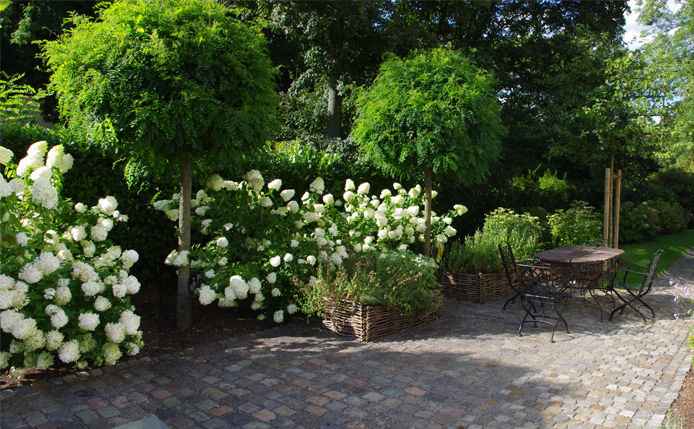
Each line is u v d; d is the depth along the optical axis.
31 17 13.06
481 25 12.38
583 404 3.27
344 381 3.62
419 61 6.05
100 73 3.83
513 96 12.71
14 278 3.22
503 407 3.22
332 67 9.98
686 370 3.91
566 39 12.62
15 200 3.27
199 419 3.00
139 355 4.03
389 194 6.86
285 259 4.92
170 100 3.92
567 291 6.71
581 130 9.59
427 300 5.14
